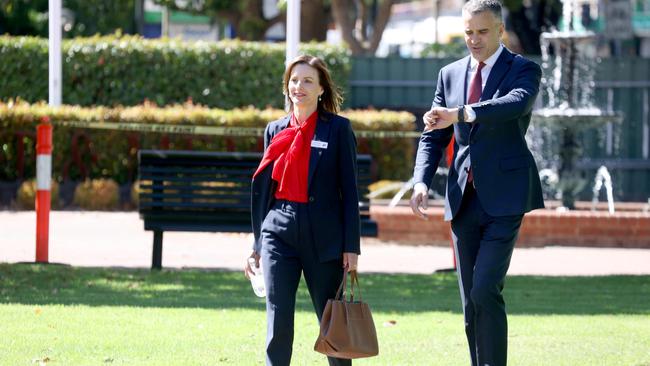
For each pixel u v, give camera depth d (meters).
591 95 65.62
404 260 35.81
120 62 59.12
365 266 34.22
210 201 31.38
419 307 26.05
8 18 89.06
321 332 15.50
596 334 22.52
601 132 65.62
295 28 40.19
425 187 16.97
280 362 15.88
